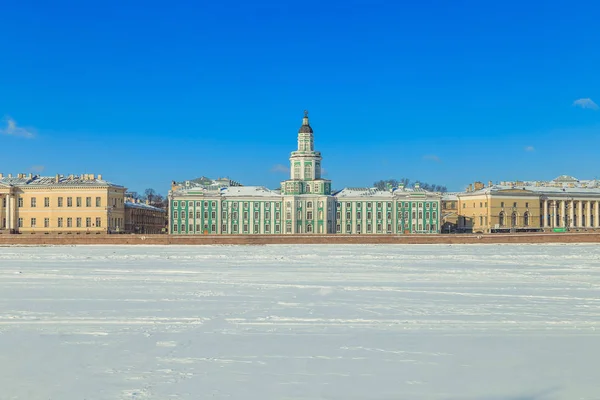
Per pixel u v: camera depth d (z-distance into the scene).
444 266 53.78
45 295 33.28
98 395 16.03
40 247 96.25
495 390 16.52
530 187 164.50
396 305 29.56
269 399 15.76
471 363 18.94
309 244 103.44
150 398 15.77
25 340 21.89
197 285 38.19
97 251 82.75
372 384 16.95
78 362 19.06
